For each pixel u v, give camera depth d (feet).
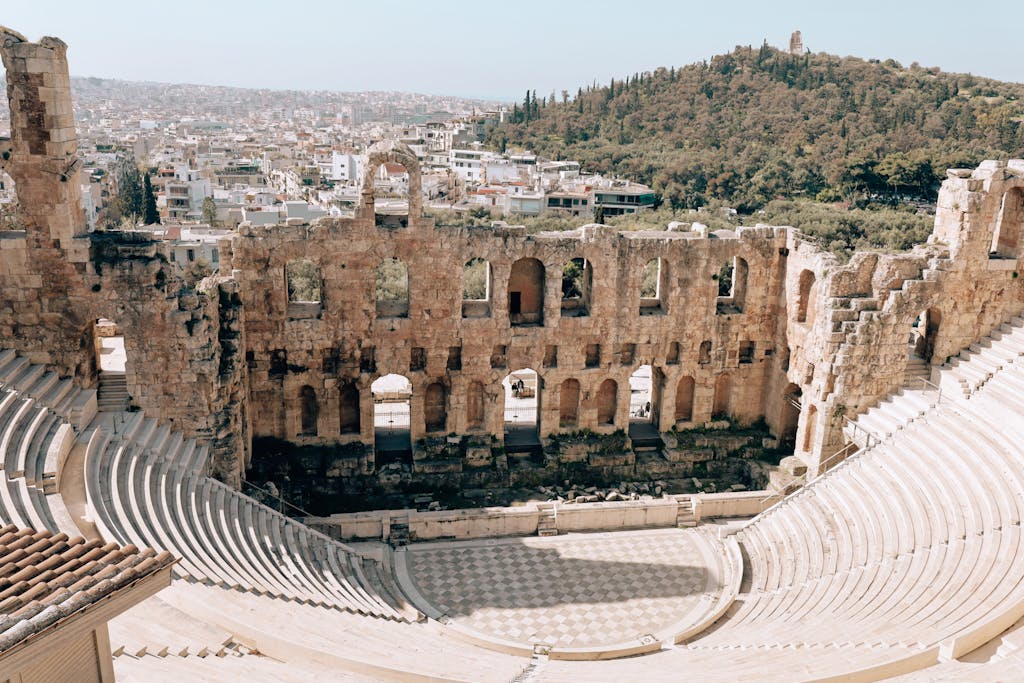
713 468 171.53
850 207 411.34
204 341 135.64
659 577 136.26
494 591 131.03
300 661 83.87
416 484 159.63
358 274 151.94
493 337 160.04
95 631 55.57
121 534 94.02
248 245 146.82
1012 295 159.12
